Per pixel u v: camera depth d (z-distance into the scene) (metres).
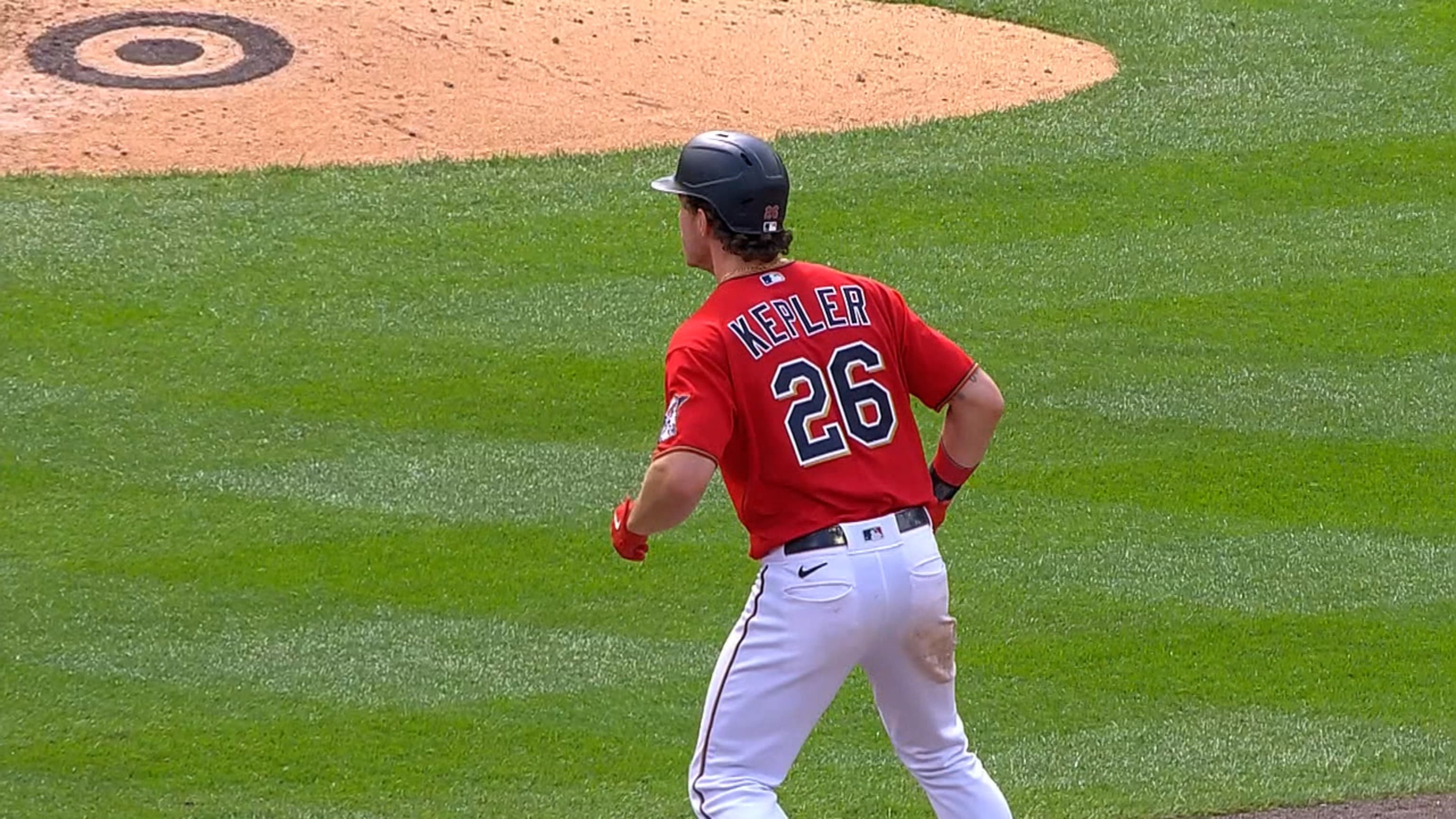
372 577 25.25
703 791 15.34
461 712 21.84
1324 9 52.16
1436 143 43.69
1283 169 42.28
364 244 36.81
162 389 30.69
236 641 23.44
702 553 26.31
